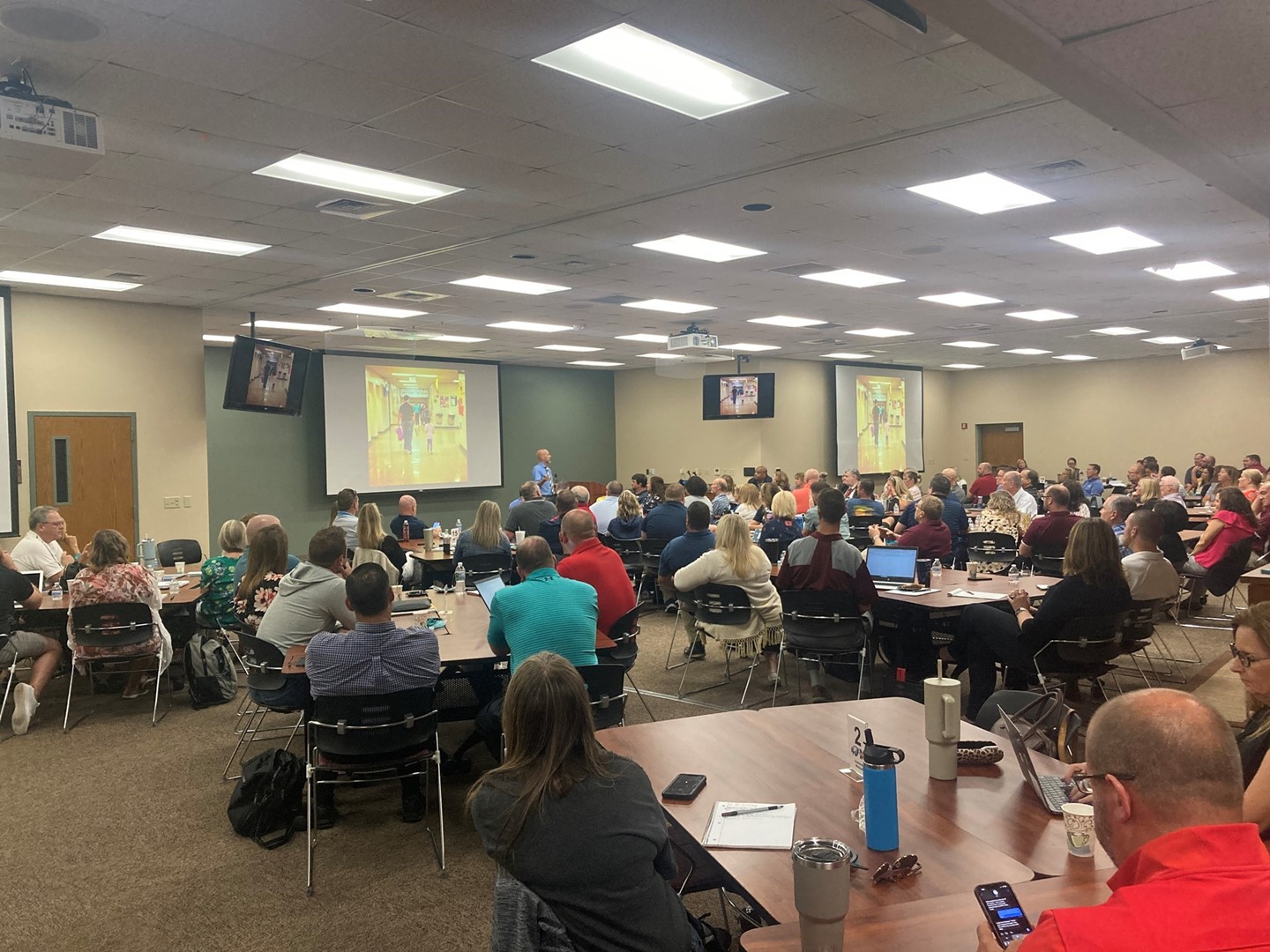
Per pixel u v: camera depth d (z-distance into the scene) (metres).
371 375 14.14
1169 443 17.34
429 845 3.60
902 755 1.94
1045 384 19.06
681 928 1.76
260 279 7.97
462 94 3.87
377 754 3.36
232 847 3.59
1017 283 8.98
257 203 5.50
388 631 3.35
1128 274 8.52
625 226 6.29
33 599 5.44
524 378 16.61
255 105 3.94
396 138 4.40
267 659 3.97
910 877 1.78
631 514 8.44
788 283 8.77
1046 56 3.29
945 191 5.55
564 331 12.20
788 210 5.92
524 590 3.68
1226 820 1.10
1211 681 5.90
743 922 2.31
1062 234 6.77
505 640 3.74
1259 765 2.11
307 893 3.20
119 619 5.10
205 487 9.35
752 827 2.02
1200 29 3.13
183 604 6.04
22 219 5.77
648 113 4.12
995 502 8.09
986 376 19.98
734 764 2.44
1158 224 6.43
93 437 8.58
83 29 3.19
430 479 14.88
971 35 3.12
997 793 2.21
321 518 13.83
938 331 12.95
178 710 5.55
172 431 9.12
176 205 5.53
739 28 3.28
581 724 1.79
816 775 2.35
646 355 15.20
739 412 14.09
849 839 1.96
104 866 3.44
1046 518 6.66
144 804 4.05
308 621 4.00
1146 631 4.73
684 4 3.10
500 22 3.20
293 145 4.47
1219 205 5.91
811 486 9.40
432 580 7.89
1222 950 0.96
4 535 7.84
